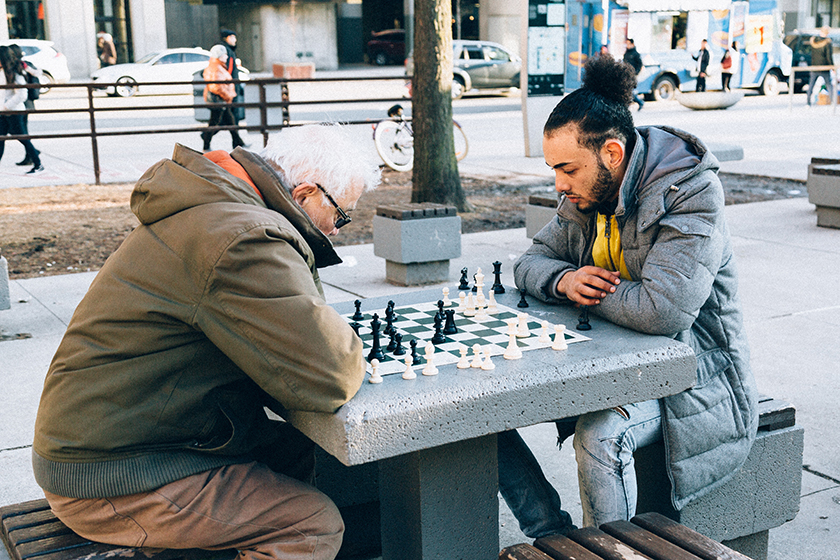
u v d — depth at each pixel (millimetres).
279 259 1938
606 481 2312
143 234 2047
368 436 1866
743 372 2504
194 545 2027
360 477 2986
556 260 2711
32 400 4215
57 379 2004
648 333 2344
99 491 1961
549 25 13523
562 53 13750
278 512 2061
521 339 2322
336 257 2311
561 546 2010
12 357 4859
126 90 24734
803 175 11492
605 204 2477
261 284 1911
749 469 2684
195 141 15578
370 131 15414
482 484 2281
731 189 10648
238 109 14000
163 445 2008
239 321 1917
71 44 33031
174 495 1987
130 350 1960
